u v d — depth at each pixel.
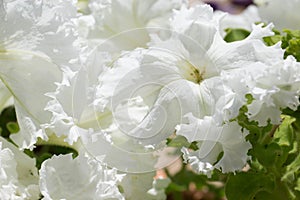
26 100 0.52
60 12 0.52
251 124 0.53
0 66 0.53
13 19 0.51
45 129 0.53
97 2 0.59
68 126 0.51
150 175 0.55
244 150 0.52
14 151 0.53
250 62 0.52
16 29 0.52
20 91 0.53
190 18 0.53
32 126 0.52
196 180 0.74
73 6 0.53
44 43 0.52
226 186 0.55
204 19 0.53
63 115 0.51
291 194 0.55
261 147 0.54
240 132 0.52
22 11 0.51
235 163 0.52
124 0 0.59
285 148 0.55
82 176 0.51
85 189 0.51
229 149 0.52
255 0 0.68
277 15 0.65
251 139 0.54
